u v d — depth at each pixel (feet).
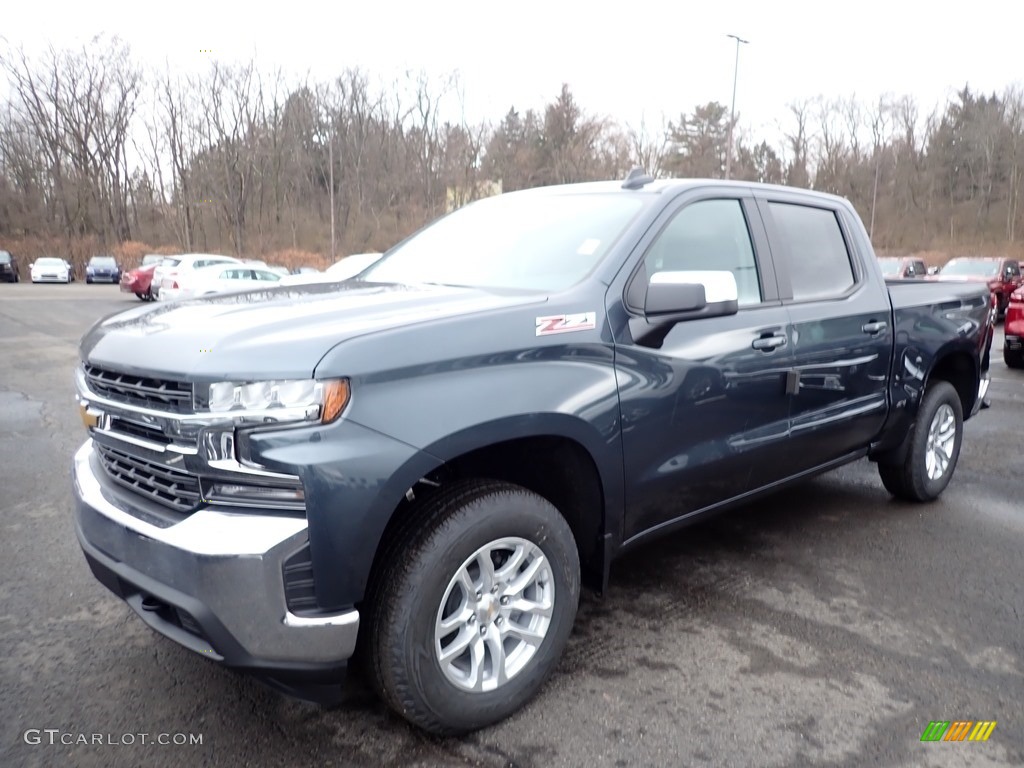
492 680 8.52
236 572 6.88
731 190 12.01
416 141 193.26
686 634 10.80
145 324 8.52
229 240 196.34
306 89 197.26
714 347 10.62
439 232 13.14
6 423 23.09
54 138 183.32
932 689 9.49
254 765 7.97
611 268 9.81
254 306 8.89
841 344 12.92
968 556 13.70
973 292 17.06
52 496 16.33
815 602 11.84
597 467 9.25
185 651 10.18
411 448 7.47
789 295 12.34
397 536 7.88
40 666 9.79
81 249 176.65
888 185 224.53
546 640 8.94
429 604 7.80
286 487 7.04
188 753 8.14
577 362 9.04
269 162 198.59
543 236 11.13
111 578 8.11
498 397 8.16
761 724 8.74
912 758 8.19
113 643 10.39
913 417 15.30
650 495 10.09
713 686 9.49
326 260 177.78
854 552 13.84
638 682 9.57
